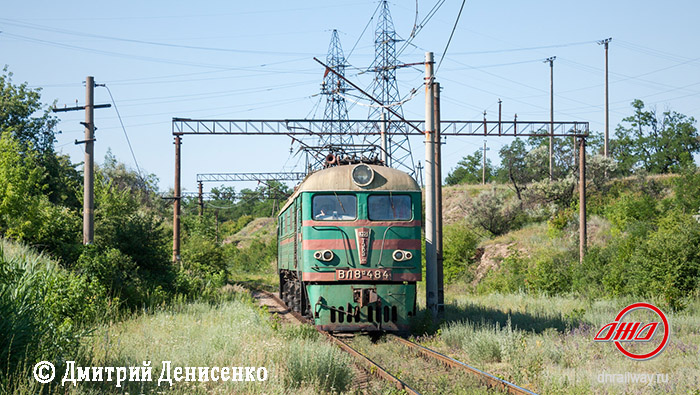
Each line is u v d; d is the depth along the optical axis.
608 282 28.80
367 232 17.86
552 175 58.59
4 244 20.97
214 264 43.28
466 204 59.59
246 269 81.50
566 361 13.41
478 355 14.34
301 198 18.39
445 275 44.81
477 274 43.34
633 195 47.78
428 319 18.92
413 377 11.84
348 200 18.08
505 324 19.44
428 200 22.53
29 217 24.00
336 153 21.11
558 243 43.44
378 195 18.17
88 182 20.91
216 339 13.66
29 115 45.03
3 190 24.17
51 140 45.56
